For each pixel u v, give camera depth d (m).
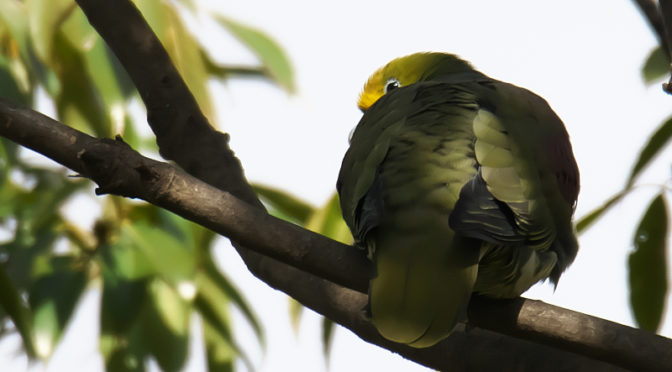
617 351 5.40
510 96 6.66
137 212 9.28
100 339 9.59
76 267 9.26
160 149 7.42
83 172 5.63
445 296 5.37
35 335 9.02
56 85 9.06
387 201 5.65
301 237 5.65
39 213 9.34
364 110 8.72
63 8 7.84
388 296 5.38
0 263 9.65
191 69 8.36
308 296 7.11
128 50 7.23
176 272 9.02
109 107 8.79
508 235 5.58
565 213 6.51
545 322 5.57
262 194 9.49
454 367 6.91
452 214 5.53
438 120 6.17
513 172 5.92
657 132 7.76
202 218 5.63
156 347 9.86
